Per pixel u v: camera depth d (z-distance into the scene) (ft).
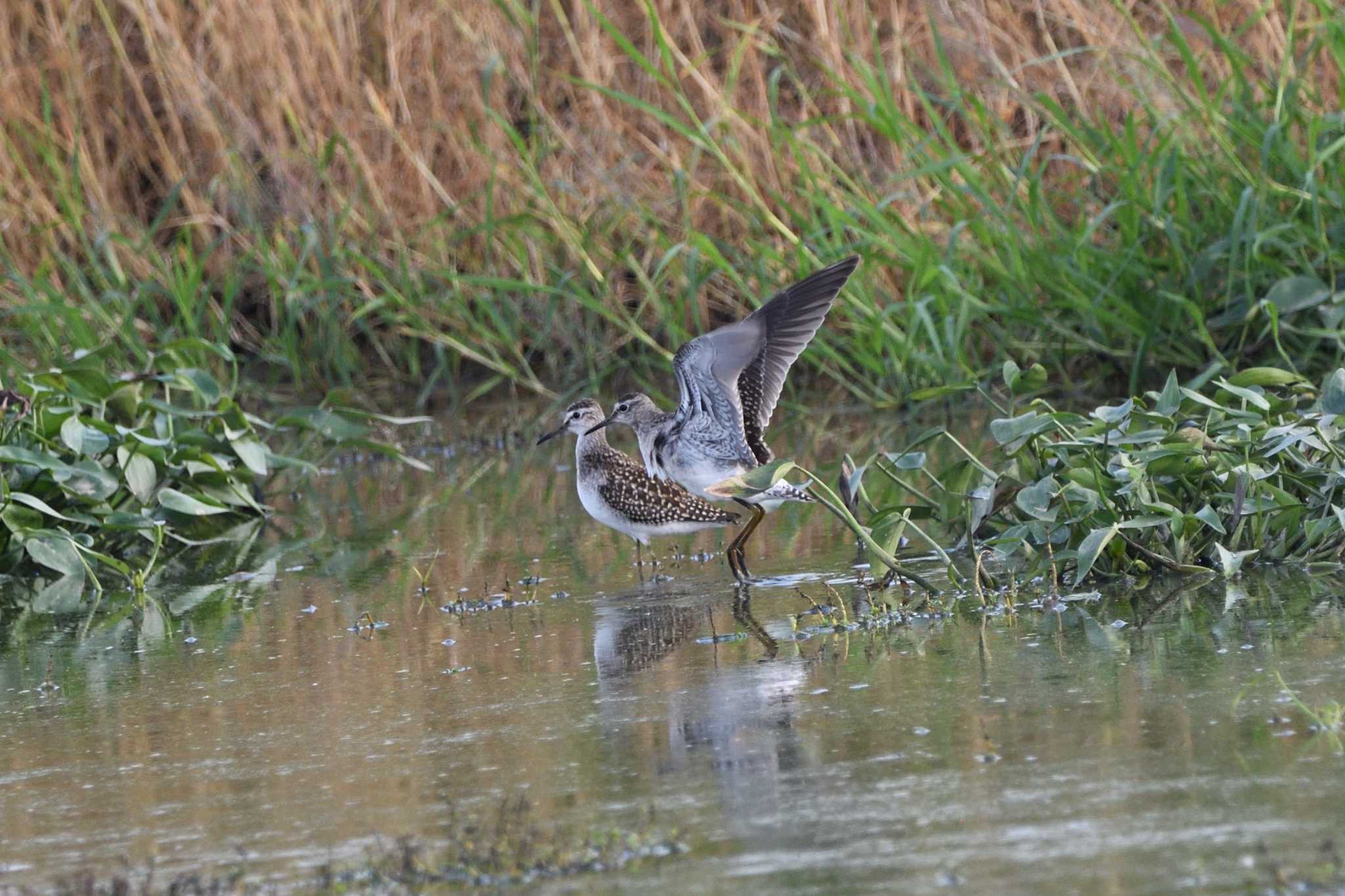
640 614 33.04
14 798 23.86
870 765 22.63
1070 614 30.17
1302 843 18.94
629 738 24.73
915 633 29.78
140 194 66.90
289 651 31.76
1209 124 52.19
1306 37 56.03
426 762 24.30
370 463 55.42
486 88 55.72
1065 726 23.65
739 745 24.02
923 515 36.78
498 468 52.80
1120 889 18.16
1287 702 23.91
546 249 61.82
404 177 63.46
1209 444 33.09
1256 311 48.83
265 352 64.23
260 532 44.98
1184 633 28.17
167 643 32.89
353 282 61.36
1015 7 59.88
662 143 60.70
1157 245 54.39
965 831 20.06
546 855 20.07
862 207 53.98
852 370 57.47
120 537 43.45
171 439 44.14
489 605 34.71
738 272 59.67
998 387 55.57
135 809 23.02
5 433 41.75
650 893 18.94
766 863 19.56
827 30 59.16
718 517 38.88
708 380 33.42
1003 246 55.16
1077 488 32.55
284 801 22.95
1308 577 31.53
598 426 39.86
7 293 62.49
